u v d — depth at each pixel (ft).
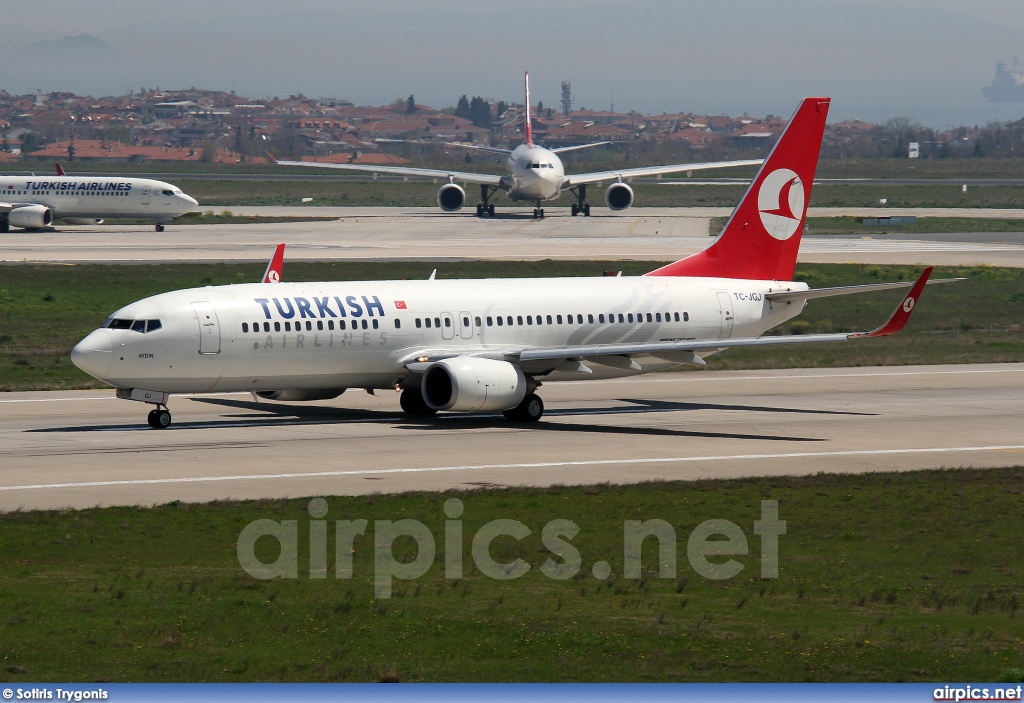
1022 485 313.94
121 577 216.33
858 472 330.75
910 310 390.21
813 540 255.09
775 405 456.45
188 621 190.49
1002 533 264.93
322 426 397.19
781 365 571.28
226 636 183.83
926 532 264.72
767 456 352.28
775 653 179.22
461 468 327.88
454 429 395.14
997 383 514.68
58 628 185.88
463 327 418.10
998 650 182.50
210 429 387.34
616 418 424.05
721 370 556.92
